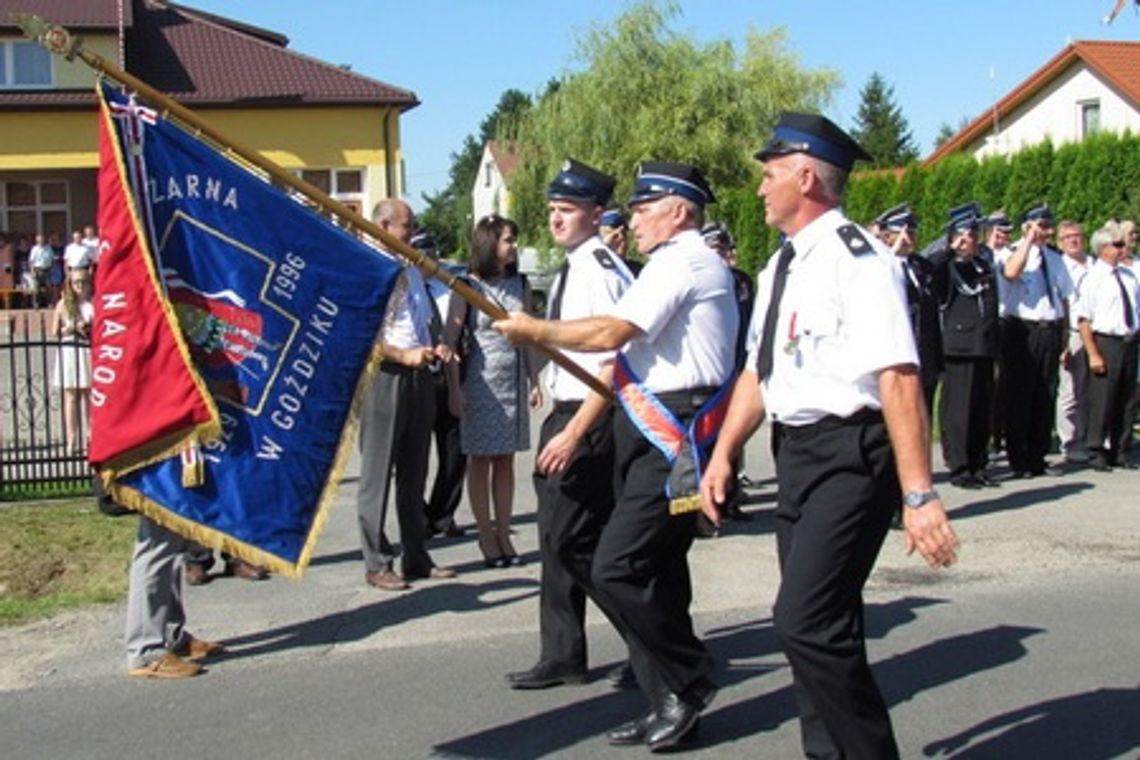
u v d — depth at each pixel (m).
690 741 4.98
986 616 6.70
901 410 3.86
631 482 4.86
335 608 6.95
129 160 5.13
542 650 5.71
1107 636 6.32
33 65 29.33
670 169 4.91
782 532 4.23
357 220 4.75
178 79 30.17
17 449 10.32
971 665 5.91
